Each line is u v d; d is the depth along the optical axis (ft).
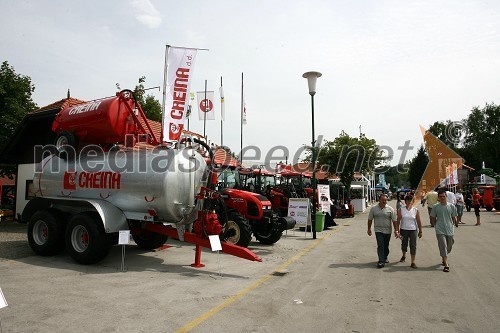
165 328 14.61
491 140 195.11
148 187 25.13
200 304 17.76
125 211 26.63
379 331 14.82
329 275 24.36
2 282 21.11
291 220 39.86
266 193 50.29
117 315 15.97
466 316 16.61
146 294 19.21
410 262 28.68
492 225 55.36
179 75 38.96
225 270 25.49
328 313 16.85
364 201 105.60
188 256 30.19
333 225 55.16
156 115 88.33
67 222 28.96
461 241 39.17
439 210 26.00
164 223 27.45
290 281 22.68
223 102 78.28
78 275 23.12
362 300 18.88
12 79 57.00
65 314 15.97
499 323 15.79
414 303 18.44
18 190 51.29
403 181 255.09
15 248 31.83
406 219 27.22
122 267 24.63
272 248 35.40
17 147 51.34
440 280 23.11
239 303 18.04
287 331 14.65
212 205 27.09
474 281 22.82
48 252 28.35
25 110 58.03
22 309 16.51
